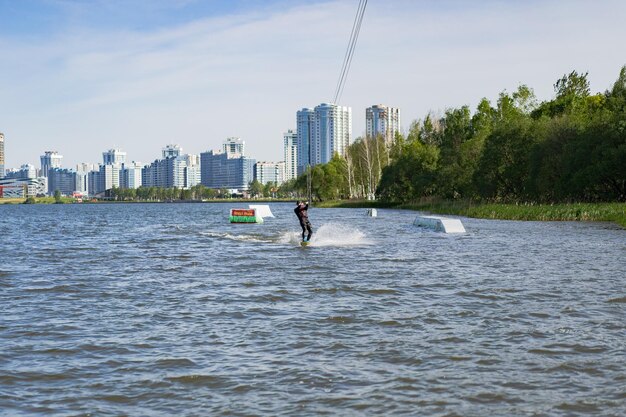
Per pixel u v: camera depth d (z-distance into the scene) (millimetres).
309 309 15859
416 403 8984
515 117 95062
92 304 17219
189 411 8844
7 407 9102
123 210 174875
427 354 11430
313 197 168375
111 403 9234
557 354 11297
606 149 70375
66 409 9016
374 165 147375
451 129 111125
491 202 96250
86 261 29250
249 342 12523
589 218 59844
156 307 16547
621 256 28078
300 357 11375
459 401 9039
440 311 15367
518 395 9250
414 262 26562
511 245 34719
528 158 82500
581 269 23406
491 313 15023
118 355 11742
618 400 8992
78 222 86375
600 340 12234
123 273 24234
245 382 10023
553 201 82312
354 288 19250
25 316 15586
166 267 26109
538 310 15289
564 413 8562
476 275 22000
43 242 43594
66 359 11531
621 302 16266
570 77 102125
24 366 11109
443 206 94438
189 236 47031
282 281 21078
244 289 19422
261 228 56781
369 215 86500
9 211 180500
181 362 11195
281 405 8992
